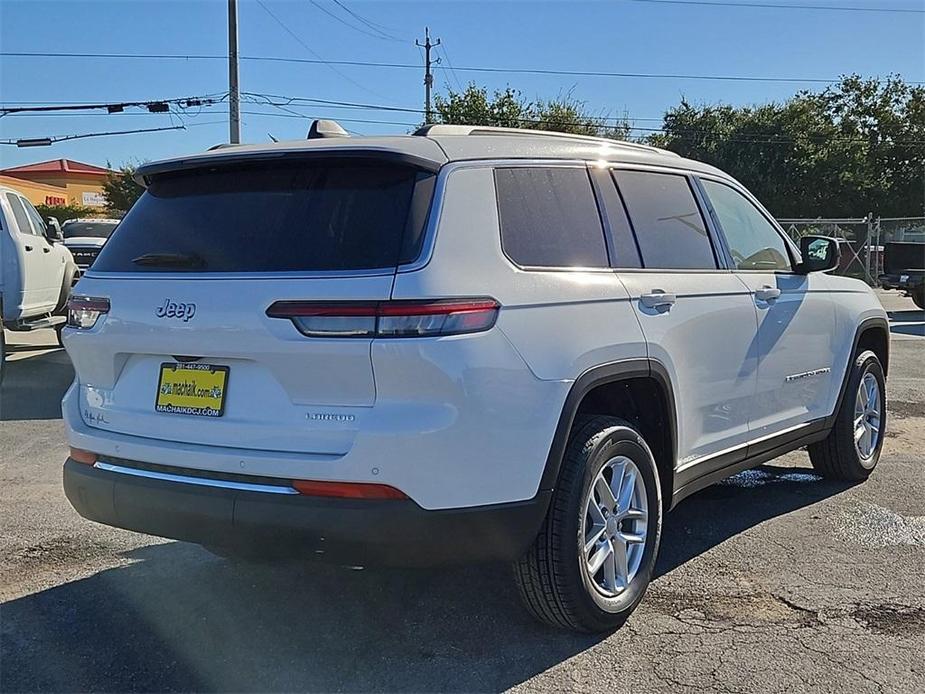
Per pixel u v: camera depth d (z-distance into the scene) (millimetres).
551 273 3396
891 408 8195
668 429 3951
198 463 3205
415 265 3002
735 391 4465
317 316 2988
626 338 3609
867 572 4250
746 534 4805
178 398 3312
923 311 17891
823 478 5883
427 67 44750
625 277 3768
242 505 3074
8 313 9555
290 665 3359
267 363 3094
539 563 3373
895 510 5207
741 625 3676
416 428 2939
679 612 3805
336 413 3025
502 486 3115
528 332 3197
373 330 2943
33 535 4770
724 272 4488
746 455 4656
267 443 3104
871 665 3328
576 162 3828
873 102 43500
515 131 3902
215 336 3158
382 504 2959
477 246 3184
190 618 3762
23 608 3855
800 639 3541
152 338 3307
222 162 3451
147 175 3656
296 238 3184
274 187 3371
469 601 3908
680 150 45688
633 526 3791
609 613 3561
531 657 3406
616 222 3889
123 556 4469
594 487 3520
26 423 7660
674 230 4250
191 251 3346
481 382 3027
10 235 9562
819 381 5281
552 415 3242
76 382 3736
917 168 42438
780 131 43594
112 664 3365
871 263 25734
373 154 3201
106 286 3484
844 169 42281
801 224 27344
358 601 3924
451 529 3025
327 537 2982
